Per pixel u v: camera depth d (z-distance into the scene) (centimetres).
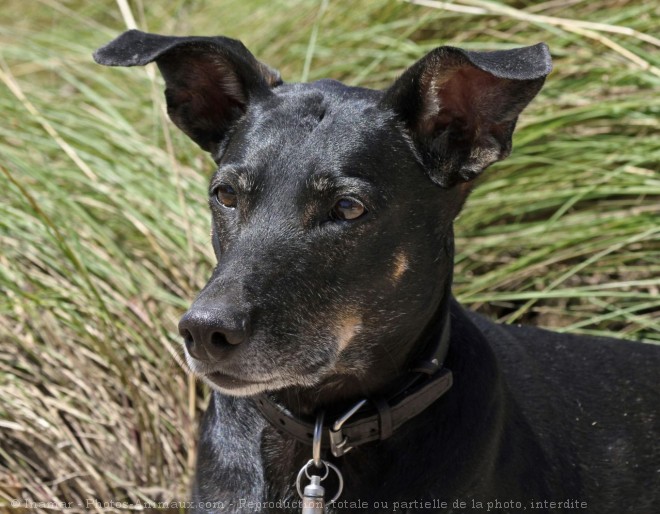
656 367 107
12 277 122
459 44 141
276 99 95
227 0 167
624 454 103
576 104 134
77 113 140
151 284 124
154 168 133
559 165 130
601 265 126
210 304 86
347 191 90
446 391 93
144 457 115
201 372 88
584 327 126
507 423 96
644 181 126
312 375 90
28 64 164
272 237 89
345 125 92
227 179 92
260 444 95
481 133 93
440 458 92
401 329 92
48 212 127
